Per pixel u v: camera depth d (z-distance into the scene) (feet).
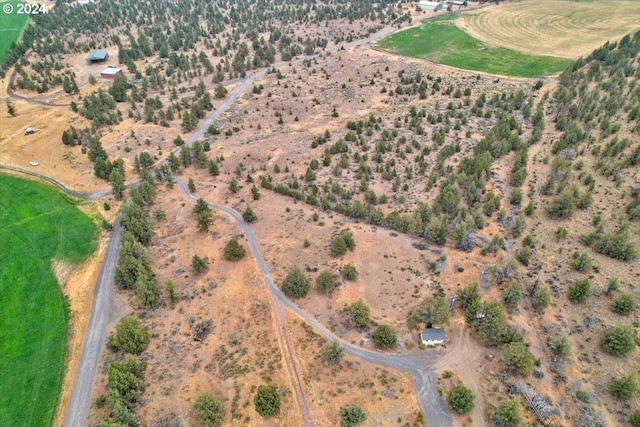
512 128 505.66
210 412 223.30
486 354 252.42
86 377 267.59
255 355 261.85
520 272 307.17
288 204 407.64
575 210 361.71
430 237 333.01
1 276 350.23
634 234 328.49
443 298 270.05
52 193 447.83
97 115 580.30
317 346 262.06
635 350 251.19
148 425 229.86
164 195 434.30
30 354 286.66
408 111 598.75
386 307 282.15
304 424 224.12
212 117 617.21
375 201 398.83
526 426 215.92
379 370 245.65
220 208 407.23
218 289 313.53
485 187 398.83
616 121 478.18
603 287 289.74
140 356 269.85
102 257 361.71
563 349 247.50
